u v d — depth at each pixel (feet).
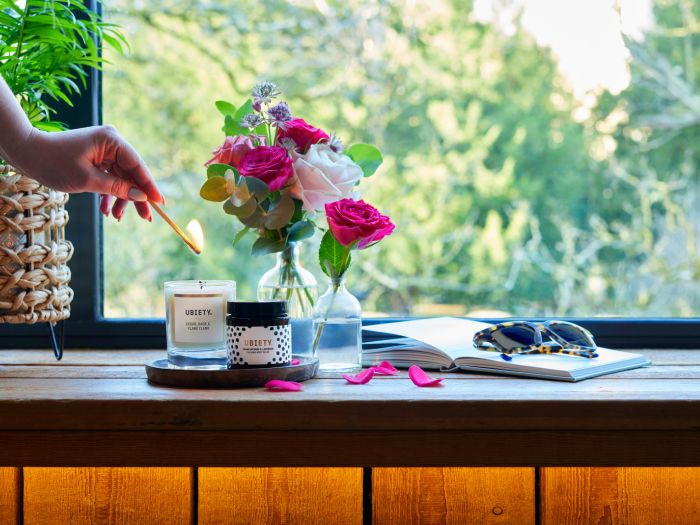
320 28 15.99
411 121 16.51
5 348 4.39
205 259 15.93
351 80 16.12
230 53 15.78
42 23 3.67
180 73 15.84
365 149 3.65
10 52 3.95
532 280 17.03
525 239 17.16
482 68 16.92
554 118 17.24
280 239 3.46
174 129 15.88
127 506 3.37
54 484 3.36
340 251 3.46
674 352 4.27
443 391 3.05
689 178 17.06
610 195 17.26
